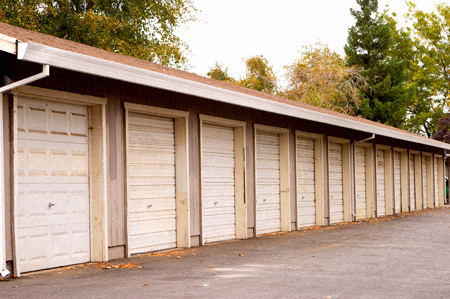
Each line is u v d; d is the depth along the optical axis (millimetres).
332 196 17672
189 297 5785
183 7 24203
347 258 9234
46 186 8008
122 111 9422
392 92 42719
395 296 5875
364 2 44594
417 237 12891
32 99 7832
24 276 7312
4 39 6344
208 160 11984
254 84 37156
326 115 14453
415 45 48594
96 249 8812
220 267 8203
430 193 27172
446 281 6898
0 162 7023
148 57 22828
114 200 9117
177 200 11000
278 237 13195
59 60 6840
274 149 14688
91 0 23328
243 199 12867
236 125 12719
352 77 38812
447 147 26422
